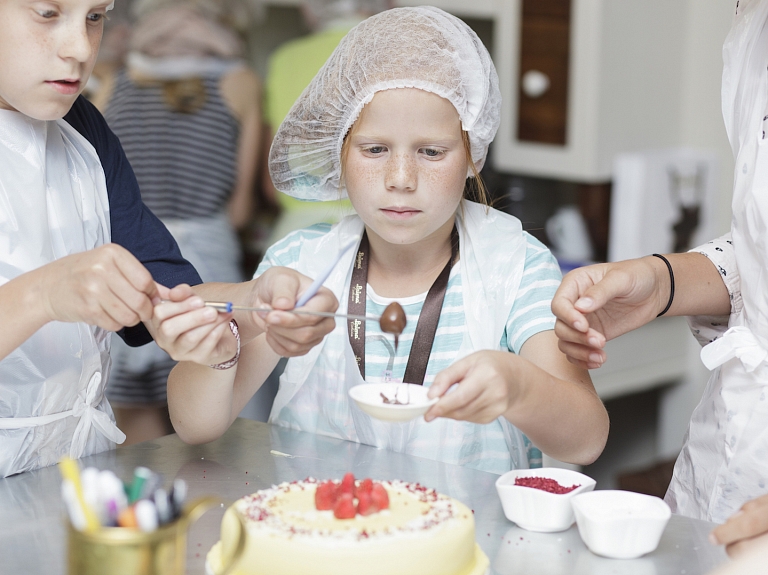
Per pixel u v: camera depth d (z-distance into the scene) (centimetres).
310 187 140
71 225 116
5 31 101
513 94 257
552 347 119
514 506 95
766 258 110
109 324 96
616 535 88
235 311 118
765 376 112
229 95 250
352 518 85
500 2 255
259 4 275
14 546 90
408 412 91
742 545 83
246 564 81
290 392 132
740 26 115
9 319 98
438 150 116
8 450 108
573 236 256
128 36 257
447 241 129
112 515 72
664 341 253
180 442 122
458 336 126
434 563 81
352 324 129
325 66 122
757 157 111
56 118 108
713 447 120
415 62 113
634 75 248
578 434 112
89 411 118
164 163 246
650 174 242
